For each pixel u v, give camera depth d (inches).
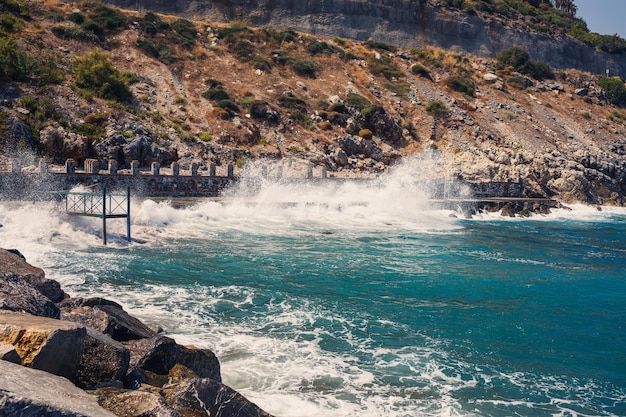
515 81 3380.9
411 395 407.2
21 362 252.1
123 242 931.3
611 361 511.2
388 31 3791.8
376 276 800.9
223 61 2657.5
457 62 3476.9
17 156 1475.1
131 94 2065.7
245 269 796.0
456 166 2320.4
